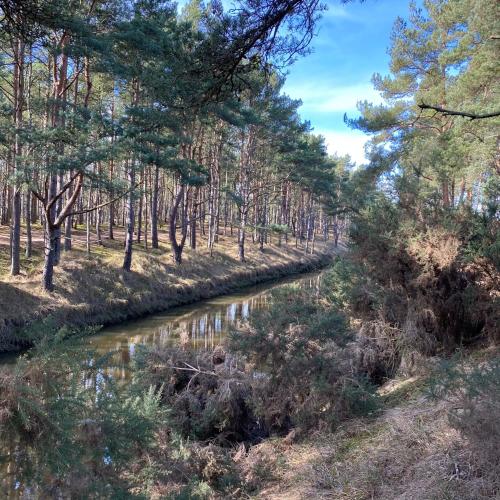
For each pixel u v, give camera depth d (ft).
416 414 16.92
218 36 15.16
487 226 23.63
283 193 143.64
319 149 123.44
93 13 50.57
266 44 15.26
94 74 66.08
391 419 18.02
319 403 21.11
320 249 173.58
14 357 41.52
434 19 64.03
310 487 15.31
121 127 47.34
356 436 18.35
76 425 9.77
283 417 22.76
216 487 17.71
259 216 136.36
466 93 47.26
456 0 59.62
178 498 14.24
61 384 9.81
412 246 24.56
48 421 9.06
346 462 16.06
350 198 34.68
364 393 20.45
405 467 13.84
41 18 17.67
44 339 10.00
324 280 32.89
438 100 59.00
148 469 15.21
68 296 54.95
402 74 67.92
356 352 24.20
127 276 68.13
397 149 63.82
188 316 64.59
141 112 49.21
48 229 53.98
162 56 46.73
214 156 106.01
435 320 24.04
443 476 12.23
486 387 11.76
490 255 22.33
